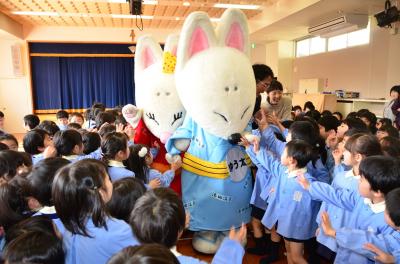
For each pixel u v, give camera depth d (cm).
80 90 860
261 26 697
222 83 185
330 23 591
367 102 569
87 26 811
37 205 131
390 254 118
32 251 90
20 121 842
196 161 206
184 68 194
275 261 211
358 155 158
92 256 110
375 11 545
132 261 64
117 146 185
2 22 655
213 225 204
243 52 204
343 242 130
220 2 590
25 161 161
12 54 808
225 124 190
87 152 231
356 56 645
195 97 188
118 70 871
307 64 827
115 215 130
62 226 121
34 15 680
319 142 211
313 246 207
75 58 848
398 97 424
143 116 233
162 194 105
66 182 108
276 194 191
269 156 197
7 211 126
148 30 849
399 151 187
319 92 669
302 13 557
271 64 936
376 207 135
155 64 236
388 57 549
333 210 162
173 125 227
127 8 620
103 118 346
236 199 206
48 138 229
